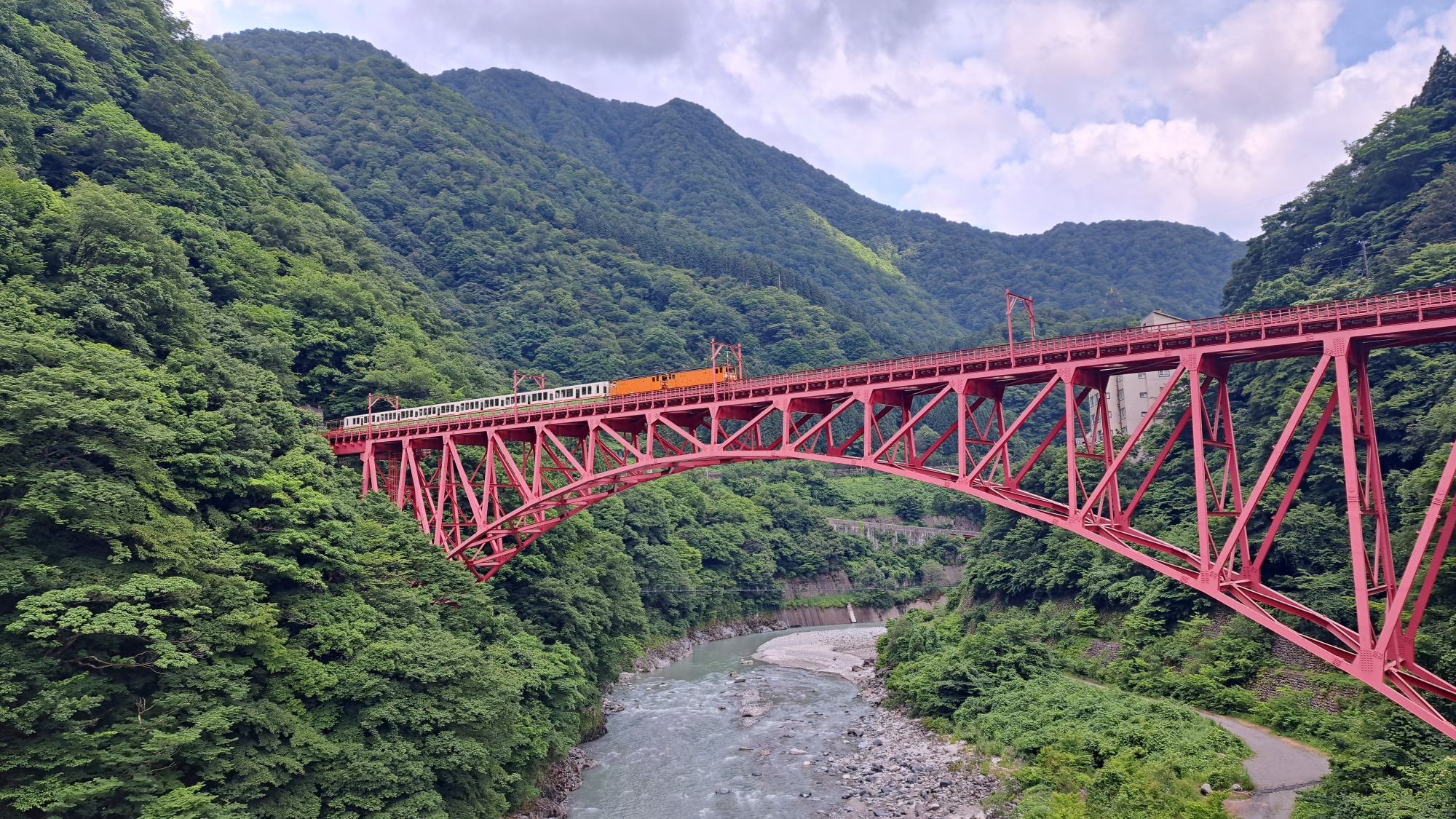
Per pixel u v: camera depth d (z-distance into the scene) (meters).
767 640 111.31
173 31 106.50
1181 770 41.97
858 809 48.69
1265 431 66.88
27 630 30.98
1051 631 69.50
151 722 32.09
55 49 76.44
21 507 33.31
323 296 79.69
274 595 42.94
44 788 28.98
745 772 56.03
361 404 76.06
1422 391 55.88
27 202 52.78
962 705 62.19
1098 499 35.41
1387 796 32.81
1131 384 99.44
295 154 120.69
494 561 59.09
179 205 76.38
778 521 142.88
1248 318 33.59
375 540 52.00
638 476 55.84
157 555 35.59
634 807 50.03
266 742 35.97
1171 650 58.78
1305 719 47.56
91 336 46.78
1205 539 32.34
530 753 48.66
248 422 49.47
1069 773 44.78
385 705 40.38
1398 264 69.69
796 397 45.69
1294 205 95.06
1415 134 81.06
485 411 62.03
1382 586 31.77
